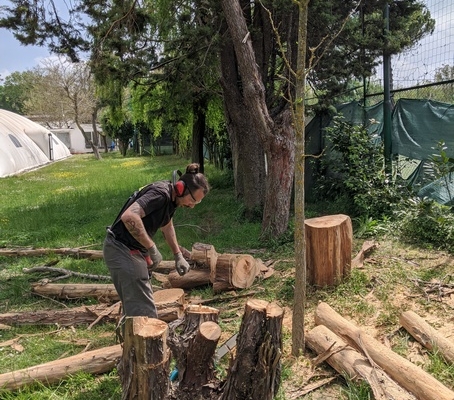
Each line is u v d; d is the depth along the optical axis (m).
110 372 3.18
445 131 6.23
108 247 2.92
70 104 34.53
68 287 4.65
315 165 8.57
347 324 3.40
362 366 2.87
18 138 23.03
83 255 6.17
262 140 6.07
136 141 33.91
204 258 4.64
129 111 22.16
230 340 2.95
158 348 2.13
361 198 6.55
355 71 7.26
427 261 4.92
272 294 4.47
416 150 6.70
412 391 2.69
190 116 10.74
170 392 2.37
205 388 2.45
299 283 3.21
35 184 15.81
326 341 3.21
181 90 8.09
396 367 2.85
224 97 7.71
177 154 26.95
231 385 2.31
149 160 25.30
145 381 2.12
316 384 2.94
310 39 6.88
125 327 2.20
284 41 6.76
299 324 3.24
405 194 6.53
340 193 7.67
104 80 8.18
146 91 9.46
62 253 6.27
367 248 5.18
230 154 12.00
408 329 3.44
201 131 11.55
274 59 7.37
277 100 6.92
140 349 2.11
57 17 7.64
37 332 3.97
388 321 3.67
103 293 4.55
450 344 3.13
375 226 6.05
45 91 37.81
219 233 6.96
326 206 7.88
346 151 7.22
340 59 7.15
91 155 38.44
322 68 7.20
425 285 4.27
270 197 6.23
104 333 3.89
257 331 2.27
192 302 4.38
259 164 7.70
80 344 3.67
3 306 4.58
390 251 5.29
